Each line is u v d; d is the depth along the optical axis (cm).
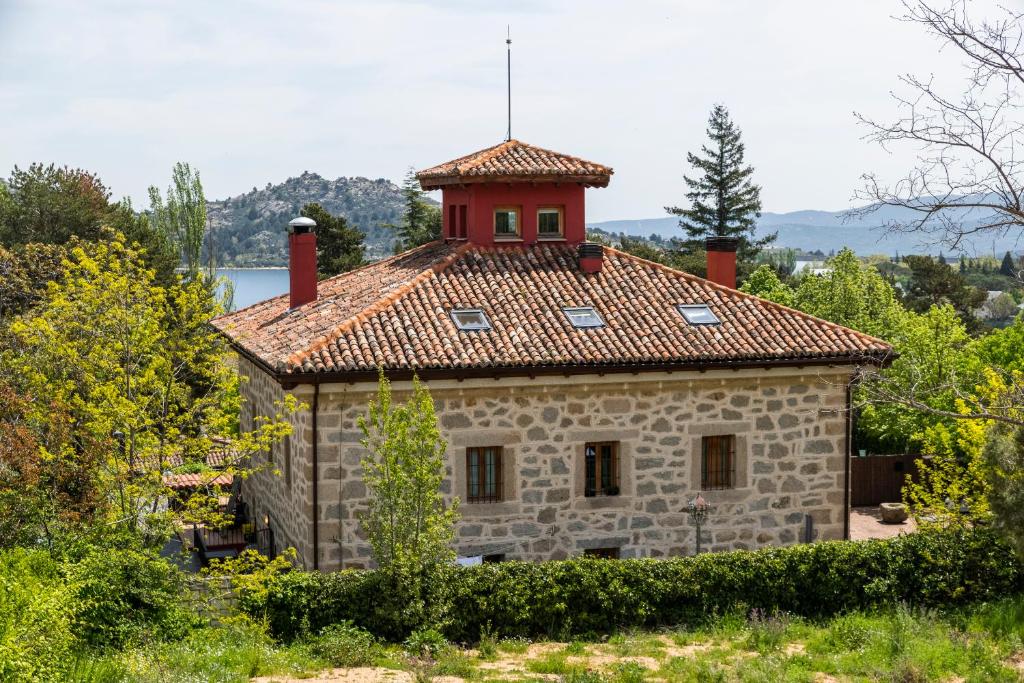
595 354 1800
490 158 2289
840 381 1945
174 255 4469
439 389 1766
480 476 1820
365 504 1748
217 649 1306
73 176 4272
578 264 2139
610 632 1598
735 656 1430
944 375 3122
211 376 1719
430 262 2161
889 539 1736
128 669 1153
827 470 1953
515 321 1883
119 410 1492
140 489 1504
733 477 1923
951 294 5800
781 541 1941
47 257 2858
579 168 2269
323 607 1513
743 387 1906
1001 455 1553
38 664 1058
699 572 1641
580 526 1850
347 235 5728
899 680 1298
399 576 1507
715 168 6269
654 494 1878
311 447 1727
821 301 4016
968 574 1711
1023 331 3272
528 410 1817
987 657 1381
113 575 1331
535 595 1578
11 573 1199
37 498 1419
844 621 1570
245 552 1573
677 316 1964
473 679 1306
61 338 1591
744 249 6294
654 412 1870
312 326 1947
